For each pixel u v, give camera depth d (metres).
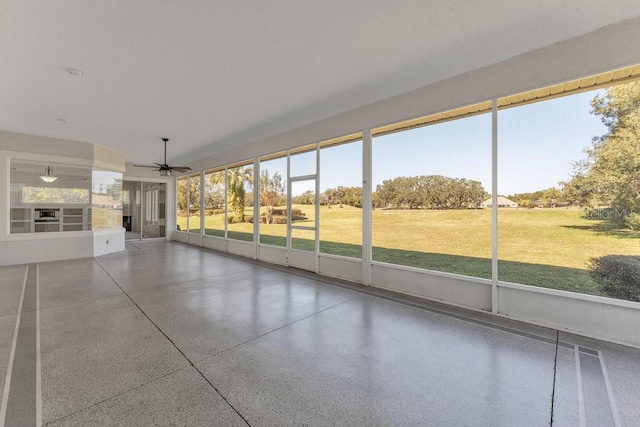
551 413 1.79
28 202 6.39
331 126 5.24
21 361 2.34
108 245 7.75
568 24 2.65
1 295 4.09
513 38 2.86
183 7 2.34
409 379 2.15
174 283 4.81
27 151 6.27
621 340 2.69
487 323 3.18
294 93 4.18
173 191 10.94
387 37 2.82
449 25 2.64
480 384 2.09
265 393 1.97
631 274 3.04
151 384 2.05
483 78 3.45
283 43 2.91
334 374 2.21
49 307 3.61
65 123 5.51
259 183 7.07
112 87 3.90
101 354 2.46
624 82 2.89
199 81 3.75
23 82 3.71
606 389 2.03
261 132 6.25
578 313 2.90
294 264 6.12
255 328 3.03
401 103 4.22
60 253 6.75
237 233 8.02
